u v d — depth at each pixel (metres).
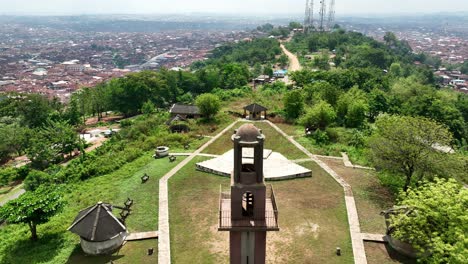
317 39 198.12
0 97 118.06
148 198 39.94
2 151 72.00
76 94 107.75
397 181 40.62
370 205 37.53
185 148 56.50
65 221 37.09
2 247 33.97
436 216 25.98
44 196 34.94
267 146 56.47
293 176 44.06
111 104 106.12
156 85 110.88
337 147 55.06
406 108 78.25
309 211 36.22
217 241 31.66
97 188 44.78
